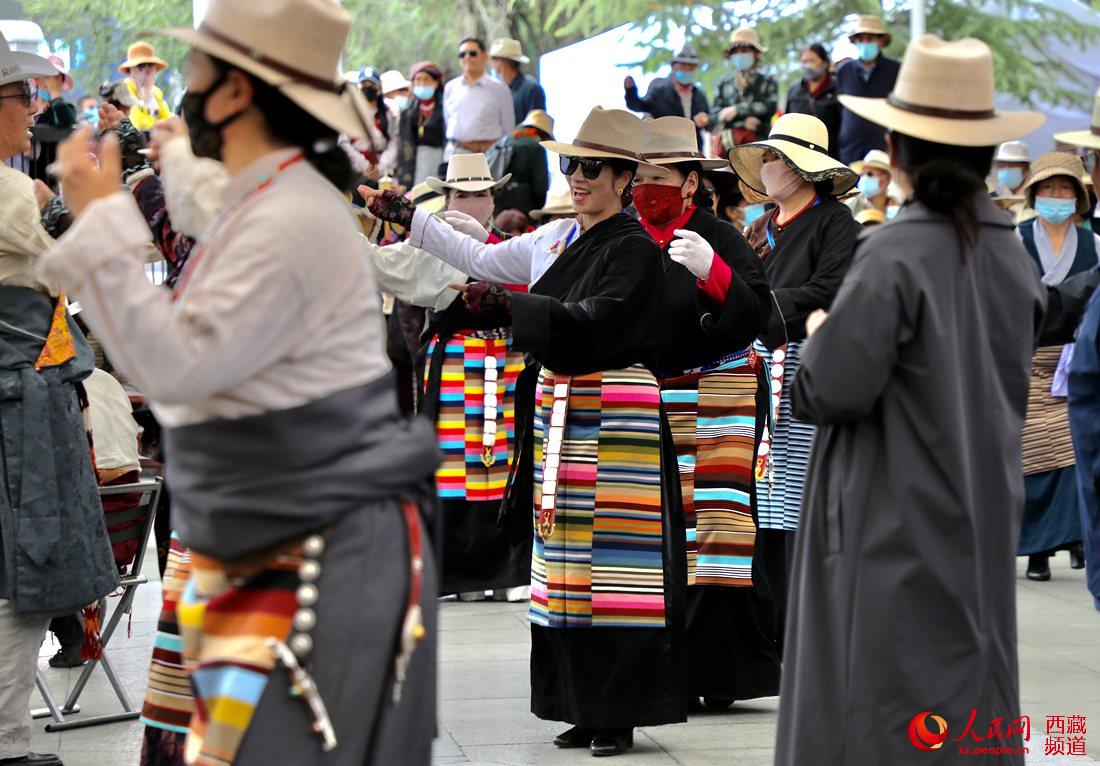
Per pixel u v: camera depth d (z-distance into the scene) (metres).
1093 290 16.83
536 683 17.11
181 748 12.62
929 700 11.23
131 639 22.59
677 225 18.81
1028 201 28.00
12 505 15.17
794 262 20.64
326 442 8.66
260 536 8.59
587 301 15.95
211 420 8.59
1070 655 21.22
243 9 8.82
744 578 18.44
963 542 11.32
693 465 18.47
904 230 11.47
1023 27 48.25
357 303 8.88
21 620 15.25
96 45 52.34
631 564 16.48
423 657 9.02
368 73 39.72
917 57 11.72
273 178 8.81
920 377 11.32
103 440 18.66
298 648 8.57
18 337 15.44
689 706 19.11
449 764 16.12
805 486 12.06
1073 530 26.77
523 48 66.62
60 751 16.69
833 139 40.06
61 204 15.13
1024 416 11.96
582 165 16.62
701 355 18.56
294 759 8.49
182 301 8.44
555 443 16.48
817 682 11.64
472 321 18.45
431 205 26.42
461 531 23.22
